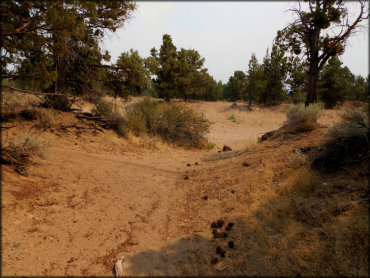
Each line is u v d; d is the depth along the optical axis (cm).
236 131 2188
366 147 389
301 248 274
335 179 371
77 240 339
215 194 499
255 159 641
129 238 359
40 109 822
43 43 512
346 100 2998
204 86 3862
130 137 1012
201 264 294
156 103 1315
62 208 405
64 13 530
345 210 299
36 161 527
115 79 1172
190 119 1321
